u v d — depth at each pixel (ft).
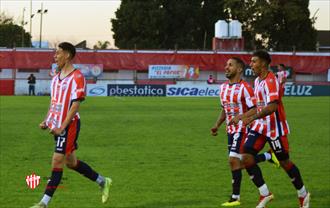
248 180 50.39
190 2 387.96
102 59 249.34
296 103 180.96
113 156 64.59
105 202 40.86
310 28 375.25
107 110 143.13
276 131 38.93
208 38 391.86
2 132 89.86
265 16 365.81
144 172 54.13
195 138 83.20
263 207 39.01
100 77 250.37
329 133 91.20
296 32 372.17
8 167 56.54
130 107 156.25
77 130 38.06
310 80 256.93
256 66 39.40
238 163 40.88
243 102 41.70
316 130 95.81
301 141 80.79
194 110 144.46
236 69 41.98
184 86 251.60
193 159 62.64
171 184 48.26
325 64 255.29
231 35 279.28
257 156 42.96
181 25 386.73
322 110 146.00
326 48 417.90
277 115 39.01
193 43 388.98
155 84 248.73
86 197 42.91
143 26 375.25
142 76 255.09
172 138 82.84
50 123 38.17
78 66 247.70
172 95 250.37
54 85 38.29
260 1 366.84
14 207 39.45
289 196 44.01
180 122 109.40
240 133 41.11
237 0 368.07
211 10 390.63
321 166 59.06
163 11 372.58
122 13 380.58
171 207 39.75
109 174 52.95
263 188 38.96
